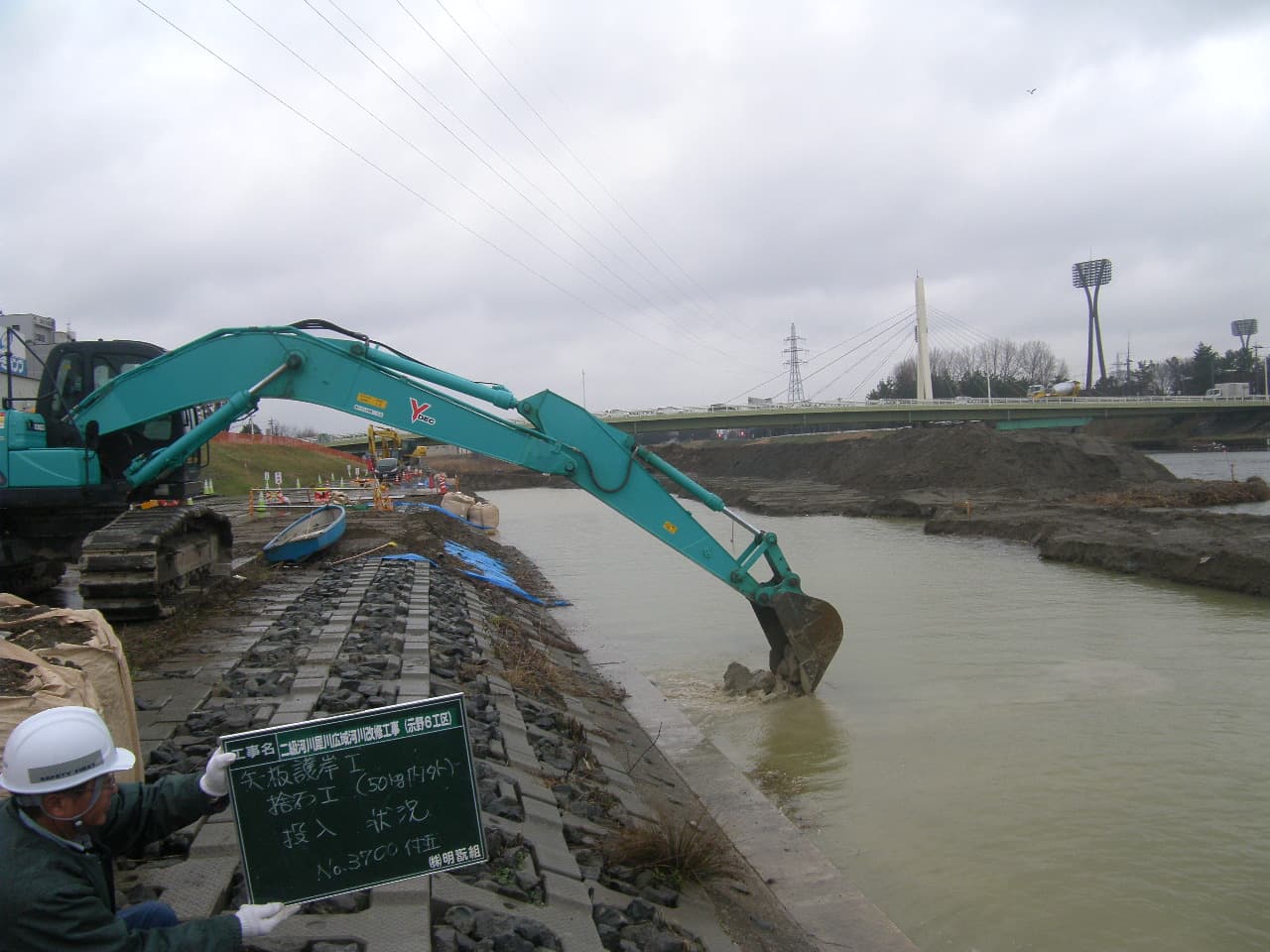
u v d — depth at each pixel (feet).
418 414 42.27
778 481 269.23
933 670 52.37
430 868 14.01
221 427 42.83
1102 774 36.68
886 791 35.58
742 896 25.23
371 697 31.55
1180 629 61.36
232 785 13.19
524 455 43.09
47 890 10.23
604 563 108.06
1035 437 196.75
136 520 44.75
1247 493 145.69
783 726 43.52
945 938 25.41
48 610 20.66
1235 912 26.43
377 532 91.50
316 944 15.92
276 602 52.75
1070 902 27.09
